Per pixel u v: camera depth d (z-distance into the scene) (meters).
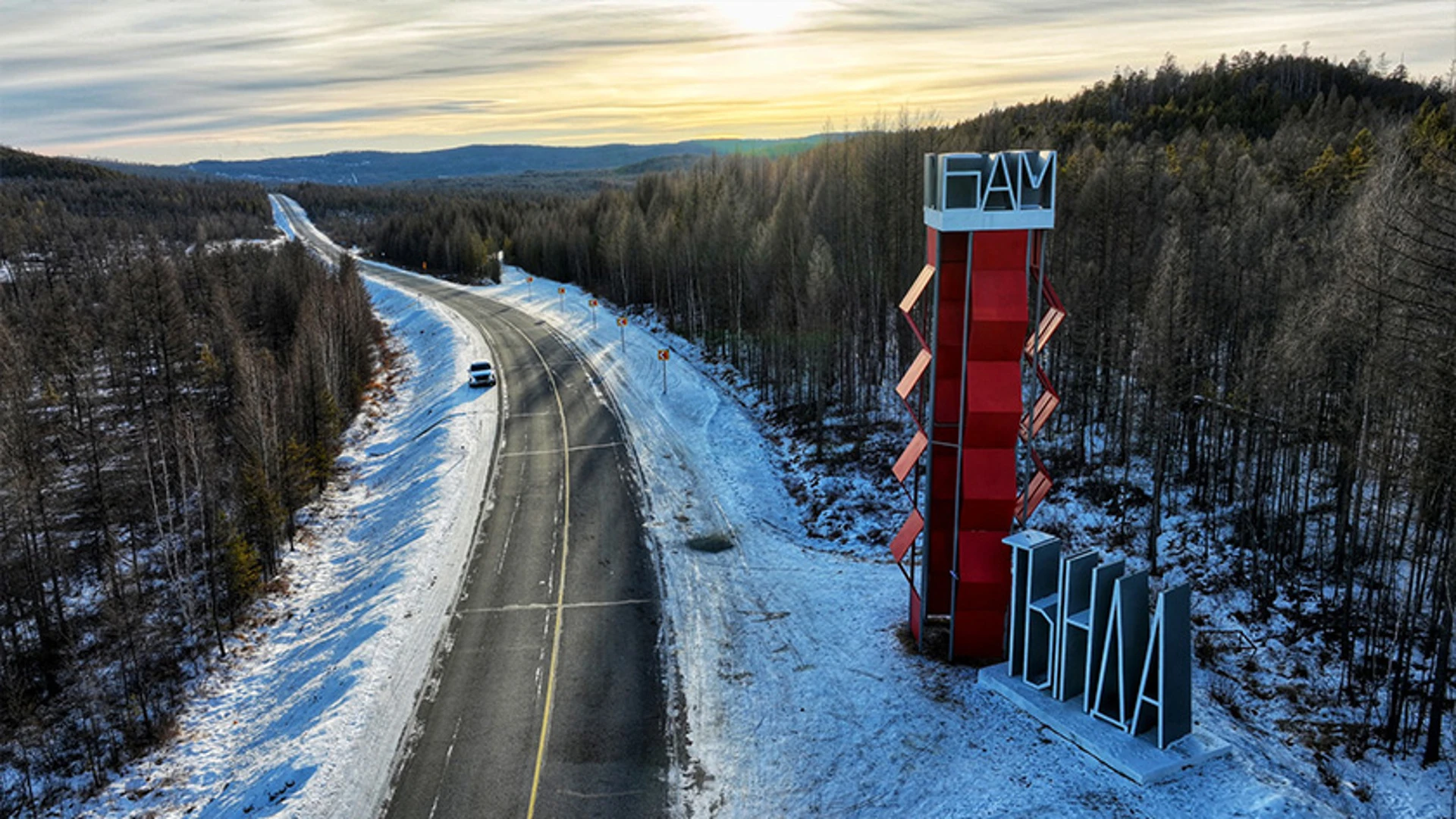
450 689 23.67
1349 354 28.91
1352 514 30.02
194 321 83.50
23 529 34.94
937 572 24.02
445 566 31.64
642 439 46.53
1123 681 18.75
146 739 24.22
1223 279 40.03
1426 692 23.19
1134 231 45.66
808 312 49.62
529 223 144.38
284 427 43.31
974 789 18.12
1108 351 41.84
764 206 86.12
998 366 21.61
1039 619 20.88
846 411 49.19
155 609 33.78
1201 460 36.25
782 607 27.67
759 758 20.25
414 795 19.45
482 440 47.53
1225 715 22.11
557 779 19.81
